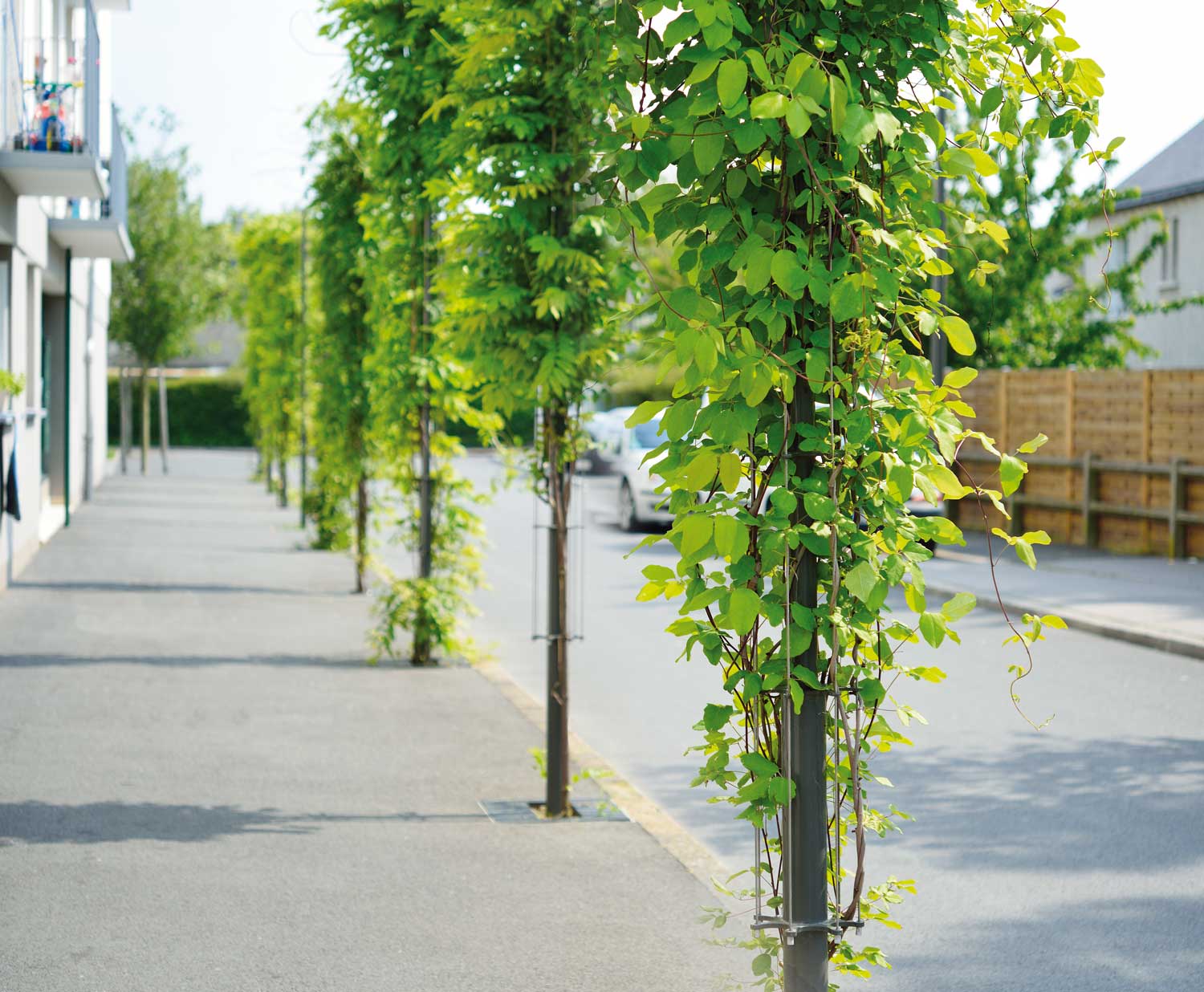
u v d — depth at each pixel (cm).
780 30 290
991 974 463
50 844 580
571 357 638
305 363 2322
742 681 310
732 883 544
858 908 315
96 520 2398
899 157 293
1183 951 487
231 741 782
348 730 816
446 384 1046
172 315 3975
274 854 573
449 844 593
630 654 1153
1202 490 1780
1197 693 984
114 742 772
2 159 1323
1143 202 3022
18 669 995
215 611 1342
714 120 286
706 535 285
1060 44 317
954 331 298
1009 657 1141
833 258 293
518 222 651
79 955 457
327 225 1421
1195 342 2950
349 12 993
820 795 303
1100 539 1970
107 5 2430
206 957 457
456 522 1089
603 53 305
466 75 677
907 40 298
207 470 4303
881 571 291
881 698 300
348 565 1797
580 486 689
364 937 479
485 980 442
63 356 2256
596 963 457
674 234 311
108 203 2127
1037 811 671
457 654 1098
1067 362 2425
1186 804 685
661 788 720
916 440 291
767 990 323
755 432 300
